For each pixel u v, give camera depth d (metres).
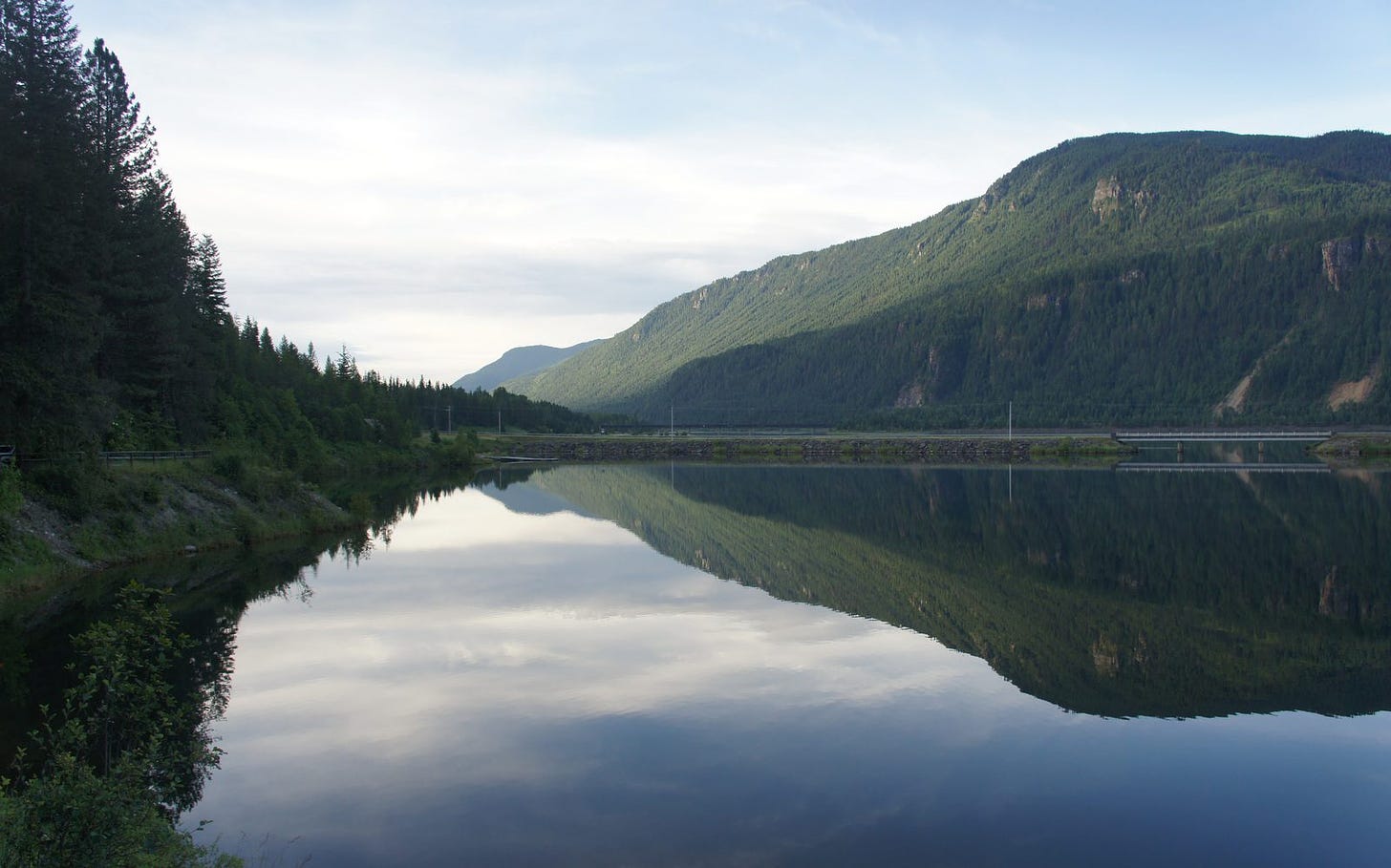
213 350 92.56
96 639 19.22
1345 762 23.12
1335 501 95.00
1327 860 18.14
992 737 24.50
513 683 28.53
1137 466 164.00
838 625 37.66
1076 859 17.95
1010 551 62.41
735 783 21.14
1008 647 34.66
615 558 55.78
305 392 135.62
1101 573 53.44
